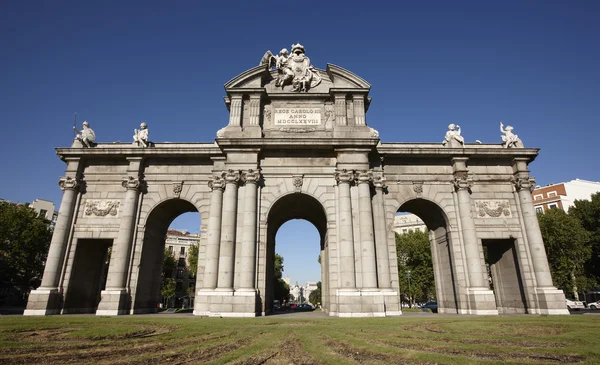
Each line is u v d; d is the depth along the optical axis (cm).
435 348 1159
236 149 2956
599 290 6694
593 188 8188
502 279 3316
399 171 3191
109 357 1010
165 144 3312
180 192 3153
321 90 3259
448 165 3225
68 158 3203
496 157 3241
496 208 3158
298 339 1340
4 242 5050
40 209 7850
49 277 2873
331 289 2769
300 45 3338
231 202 2847
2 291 6425
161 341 1293
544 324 1803
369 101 3284
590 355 1009
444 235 3234
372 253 2738
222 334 1475
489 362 909
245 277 2677
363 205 2838
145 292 3112
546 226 5156
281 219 3719
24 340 1321
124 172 3231
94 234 3072
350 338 1351
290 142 2933
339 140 2923
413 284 6769
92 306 3225
